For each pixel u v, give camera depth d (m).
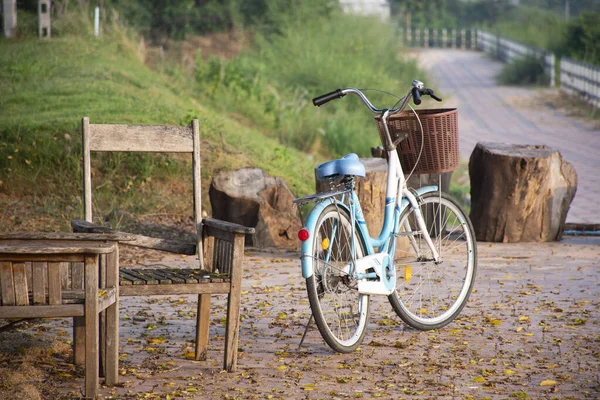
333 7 57.78
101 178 22.33
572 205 25.50
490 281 14.68
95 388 8.53
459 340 10.98
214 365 9.94
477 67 79.00
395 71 50.75
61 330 11.42
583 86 55.53
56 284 8.30
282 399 8.73
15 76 29.67
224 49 52.00
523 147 19.39
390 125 11.41
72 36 37.41
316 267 10.30
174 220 20.86
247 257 17.34
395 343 10.77
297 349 10.55
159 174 22.89
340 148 34.00
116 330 9.12
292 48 47.06
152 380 9.35
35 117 24.80
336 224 10.51
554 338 10.98
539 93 59.56
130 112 26.44
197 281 9.27
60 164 22.38
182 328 11.67
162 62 38.84
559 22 78.69
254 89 37.34
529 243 18.77
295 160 28.84
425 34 109.81
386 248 11.16
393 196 11.34
